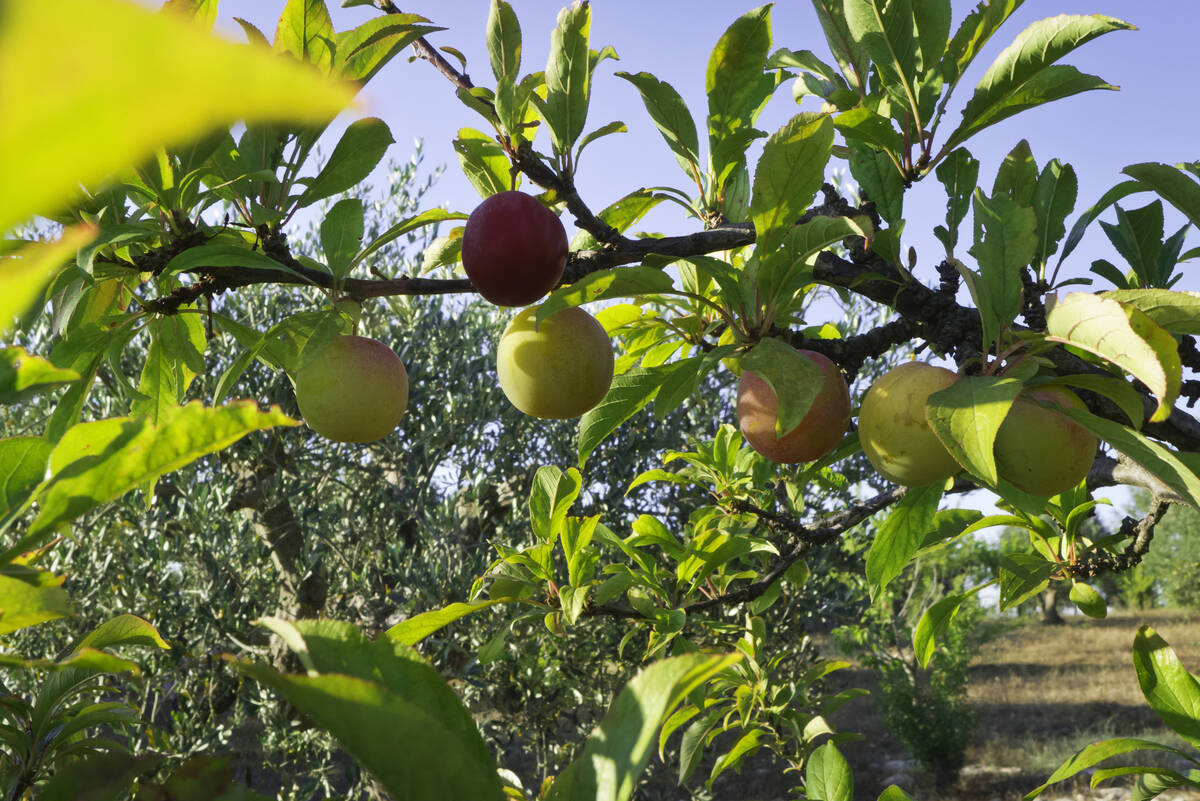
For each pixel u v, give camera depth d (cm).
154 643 125
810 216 192
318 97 16
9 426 675
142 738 611
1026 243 144
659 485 856
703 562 304
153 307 170
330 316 169
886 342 186
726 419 883
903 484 154
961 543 1366
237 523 719
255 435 720
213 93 15
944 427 127
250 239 180
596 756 69
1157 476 126
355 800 645
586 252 186
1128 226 233
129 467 69
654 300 221
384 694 57
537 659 749
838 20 211
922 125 188
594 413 188
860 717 1631
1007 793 1155
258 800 71
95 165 17
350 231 177
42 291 157
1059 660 2181
